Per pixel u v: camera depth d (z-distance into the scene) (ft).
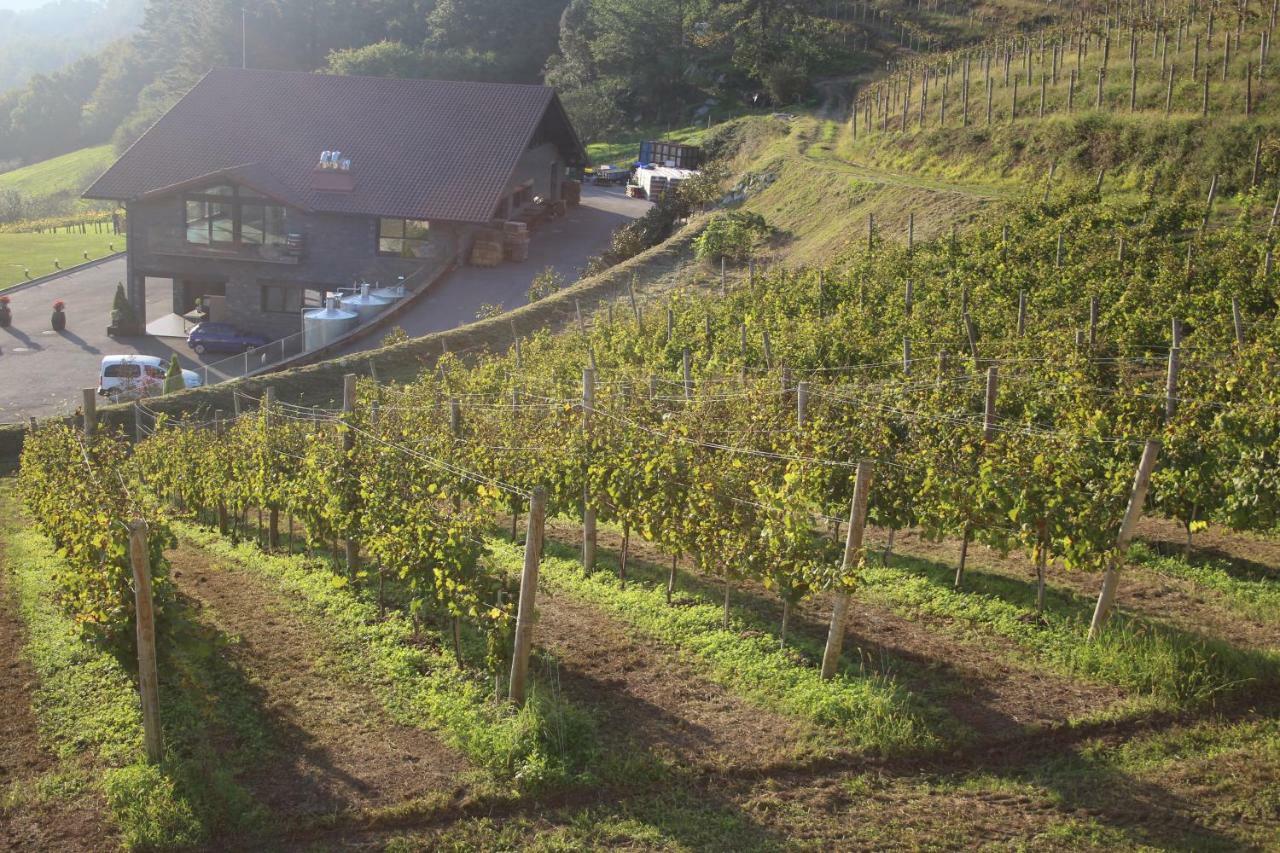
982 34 255.70
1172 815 26.61
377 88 166.81
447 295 139.03
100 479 48.85
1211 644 33.50
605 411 48.60
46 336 139.64
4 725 33.37
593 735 31.17
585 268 148.97
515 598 36.24
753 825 27.30
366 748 31.48
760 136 195.93
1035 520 37.14
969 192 116.47
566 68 291.17
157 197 142.10
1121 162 113.60
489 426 54.95
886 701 31.42
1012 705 32.17
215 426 71.56
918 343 64.28
